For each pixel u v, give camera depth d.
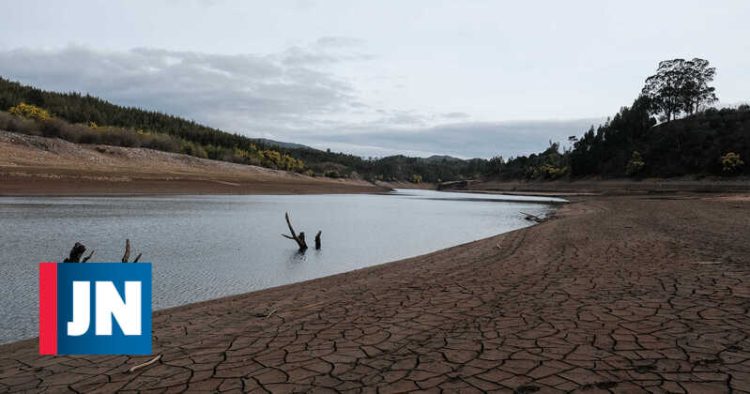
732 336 4.08
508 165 182.25
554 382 3.22
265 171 122.94
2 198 37.47
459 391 3.14
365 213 37.38
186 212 31.03
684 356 3.63
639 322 4.64
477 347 4.10
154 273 11.56
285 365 3.90
